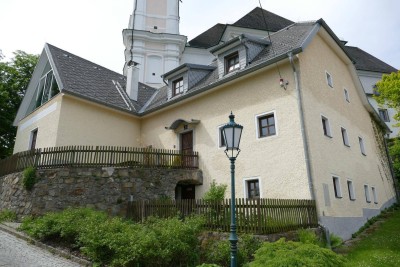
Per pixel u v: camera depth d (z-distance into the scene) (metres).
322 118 12.37
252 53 13.74
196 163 14.19
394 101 15.81
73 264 6.93
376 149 17.81
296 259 5.18
